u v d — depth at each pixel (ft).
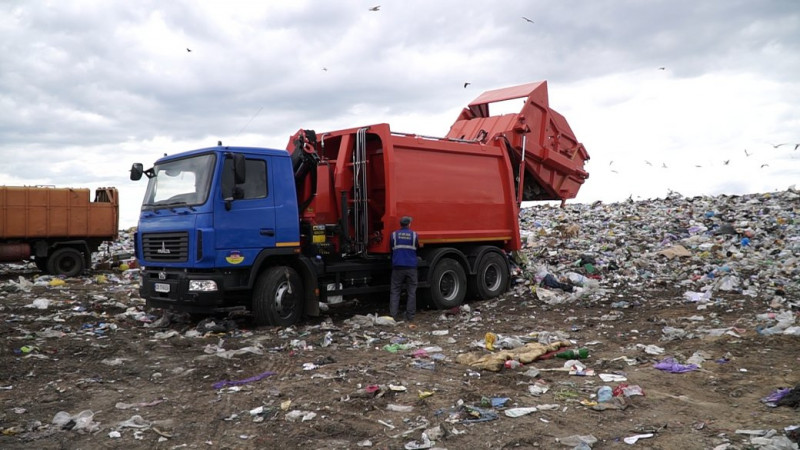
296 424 16.55
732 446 14.07
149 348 26.32
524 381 20.25
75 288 46.09
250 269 29.94
